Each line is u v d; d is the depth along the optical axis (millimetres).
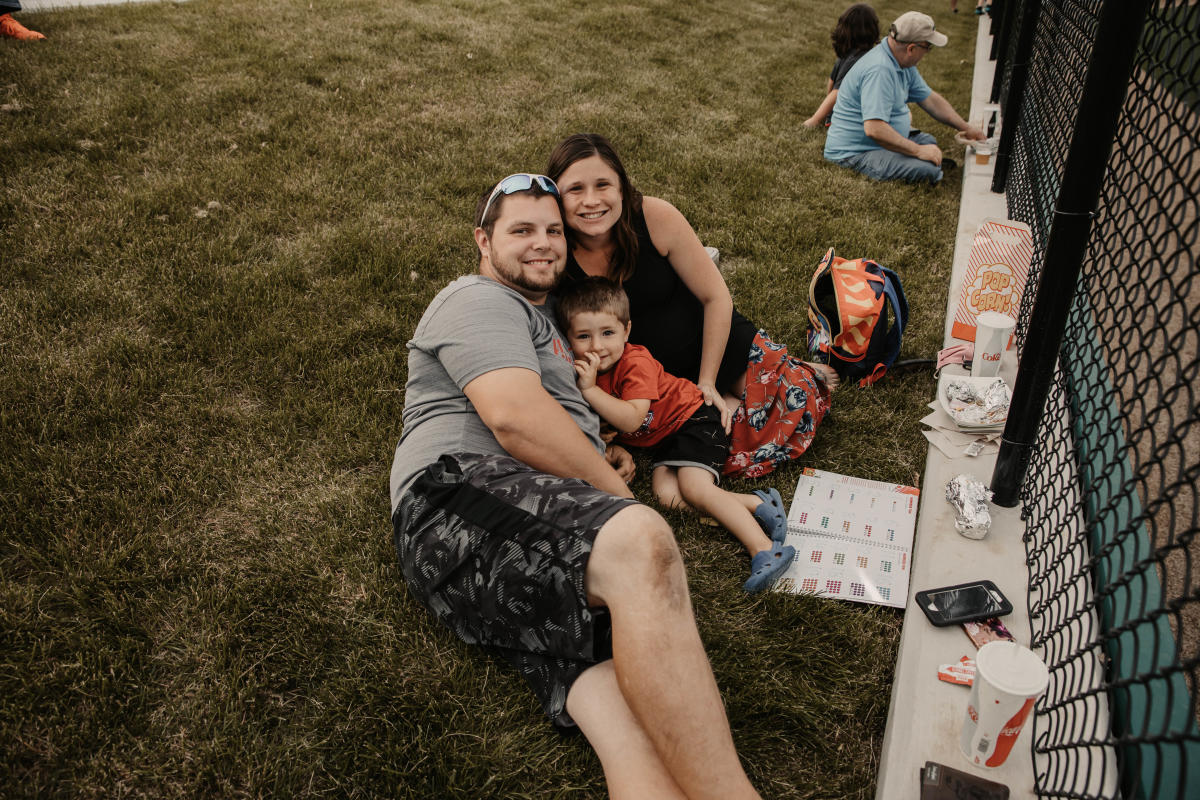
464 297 2227
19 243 3684
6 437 2652
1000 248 3189
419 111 5598
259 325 3320
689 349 2916
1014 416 2281
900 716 1864
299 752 1843
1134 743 1383
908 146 5305
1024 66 4469
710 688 1598
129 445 2686
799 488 2717
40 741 1813
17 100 4930
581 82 6473
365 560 2344
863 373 3262
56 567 2250
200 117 5070
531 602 1761
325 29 6828
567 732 1854
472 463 1997
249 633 2125
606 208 2520
